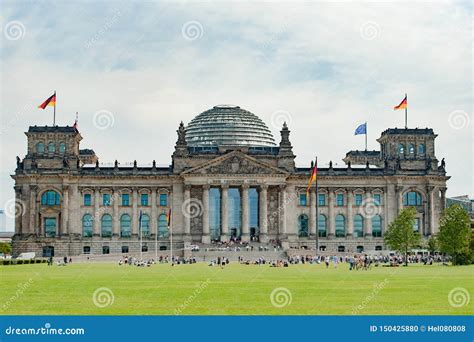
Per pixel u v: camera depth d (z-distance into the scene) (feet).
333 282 329.93
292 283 324.19
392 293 268.62
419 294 263.90
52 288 293.02
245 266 550.77
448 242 536.83
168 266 555.69
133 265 575.79
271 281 339.98
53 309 219.41
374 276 380.99
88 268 504.84
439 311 214.48
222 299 247.29
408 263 618.85
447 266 532.73
